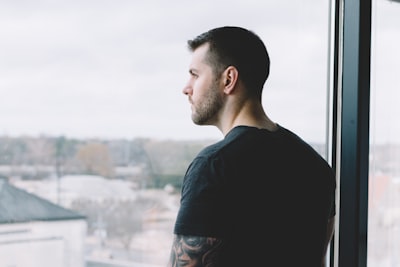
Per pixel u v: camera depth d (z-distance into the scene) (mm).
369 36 1804
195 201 1132
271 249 1169
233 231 1131
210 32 1298
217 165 1145
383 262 2055
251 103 1273
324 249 1336
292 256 1205
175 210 1602
